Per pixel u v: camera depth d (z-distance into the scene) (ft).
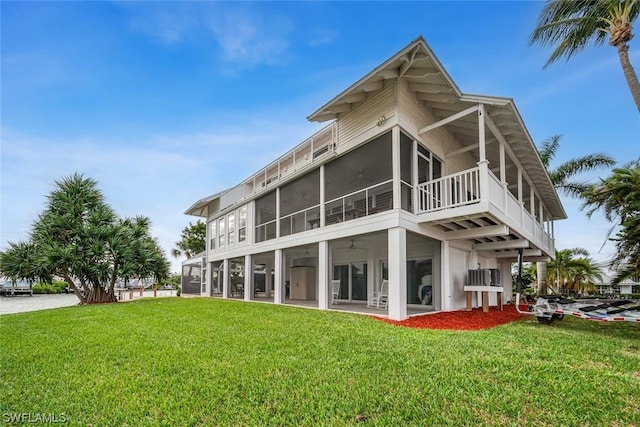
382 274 41.01
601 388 11.22
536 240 38.60
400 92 28.60
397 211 26.91
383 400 10.23
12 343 18.24
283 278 40.93
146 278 49.34
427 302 36.88
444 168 34.53
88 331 21.26
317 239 34.73
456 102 29.19
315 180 39.96
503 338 18.76
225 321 24.25
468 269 36.19
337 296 44.24
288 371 12.87
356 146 31.71
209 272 63.21
